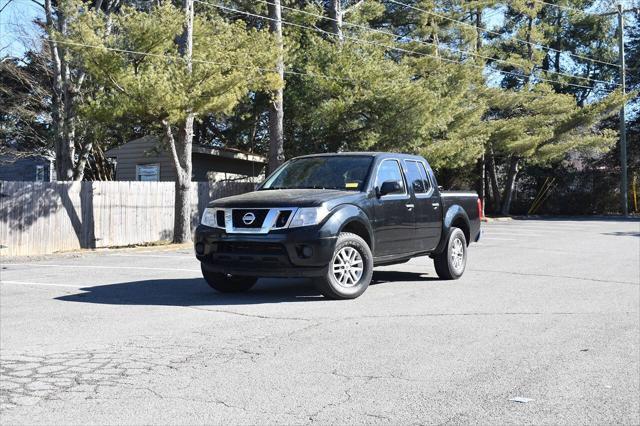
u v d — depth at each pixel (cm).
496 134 3734
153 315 746
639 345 628
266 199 831
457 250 1094
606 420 430
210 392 475
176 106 1744
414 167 1023
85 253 1738
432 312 776
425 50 3378
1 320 730
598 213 4700
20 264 1445
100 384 494
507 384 501
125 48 1797
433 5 3628
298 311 770
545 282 1061
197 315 744
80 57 1759
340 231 832
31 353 584
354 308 794
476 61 3681
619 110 4184
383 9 3334
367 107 2519
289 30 2831
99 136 2172
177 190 1998
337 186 916
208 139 3606
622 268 1278
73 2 1723
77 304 831
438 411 441
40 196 1817
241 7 2922
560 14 4650
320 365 543
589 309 815
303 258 799
